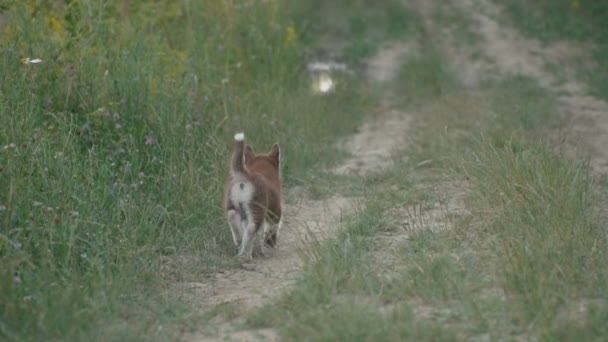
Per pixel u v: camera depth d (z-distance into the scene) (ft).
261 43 107.76
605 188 70.74
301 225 64.85
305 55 127.44
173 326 42.63
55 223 49.90
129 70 72.23
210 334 41.70
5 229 48.11
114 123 66.80
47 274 44.78
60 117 64.54
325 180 78.48
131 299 45.83
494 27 153.48
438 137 90.94
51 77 67.21
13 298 42.01
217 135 75.61
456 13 159.63
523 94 114.32
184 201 61.05
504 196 60.34
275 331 41.52
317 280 46.19
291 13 137.59
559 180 61.00
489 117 98.68
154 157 64.23
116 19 85.61
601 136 93.91
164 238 56.18
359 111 109.70
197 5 105.09
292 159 82.07
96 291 44.52
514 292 43.62
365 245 55.16
